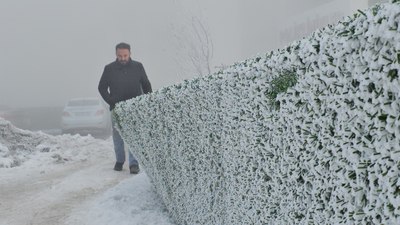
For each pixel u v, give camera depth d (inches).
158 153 181.0
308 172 73.0
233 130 105.3
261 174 92.8
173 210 181.6
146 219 189.5
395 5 48.6
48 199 245.9
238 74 94.6
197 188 144.2
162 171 182.1
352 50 56.2
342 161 61.8
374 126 54.4
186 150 146.6
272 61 78.6
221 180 122.3
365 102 55.0
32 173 335.9
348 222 61.1
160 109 163.0
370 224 57.7
